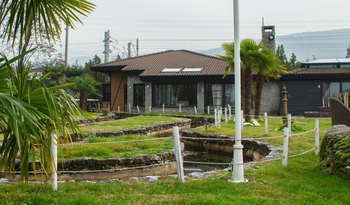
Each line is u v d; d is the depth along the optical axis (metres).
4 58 3.62
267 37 29.89
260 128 14.34
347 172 5.54
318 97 23.78
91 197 4.71
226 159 11.44
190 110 25.83
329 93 23.83
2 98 3.31
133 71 27.50
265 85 24.48
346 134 6.22
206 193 5.03
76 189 5.23
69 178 6.95
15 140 3.89
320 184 5.43
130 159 7.77
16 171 6.70
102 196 4.82
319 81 23.77
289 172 6.40
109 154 8.16
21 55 3.74
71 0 4.97
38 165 6.93
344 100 21.53
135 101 28.11
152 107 26.61
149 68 27.44
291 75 23.67
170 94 26.41
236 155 5.91
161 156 8.39
